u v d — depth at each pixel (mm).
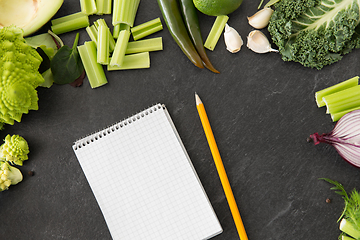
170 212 625
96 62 634
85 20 642
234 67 638
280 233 623
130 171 631
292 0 587
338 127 589
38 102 651
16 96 540
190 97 641
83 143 636
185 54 625
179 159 626
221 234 629
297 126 629
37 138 653
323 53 598
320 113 625
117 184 631
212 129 637
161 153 628
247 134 634
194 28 617
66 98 652
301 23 603
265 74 635
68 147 649
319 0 582
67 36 658
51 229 646
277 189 626
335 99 592
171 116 643
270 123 632
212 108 638
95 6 635
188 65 642
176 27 608
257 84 636
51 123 652
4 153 615
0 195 652
